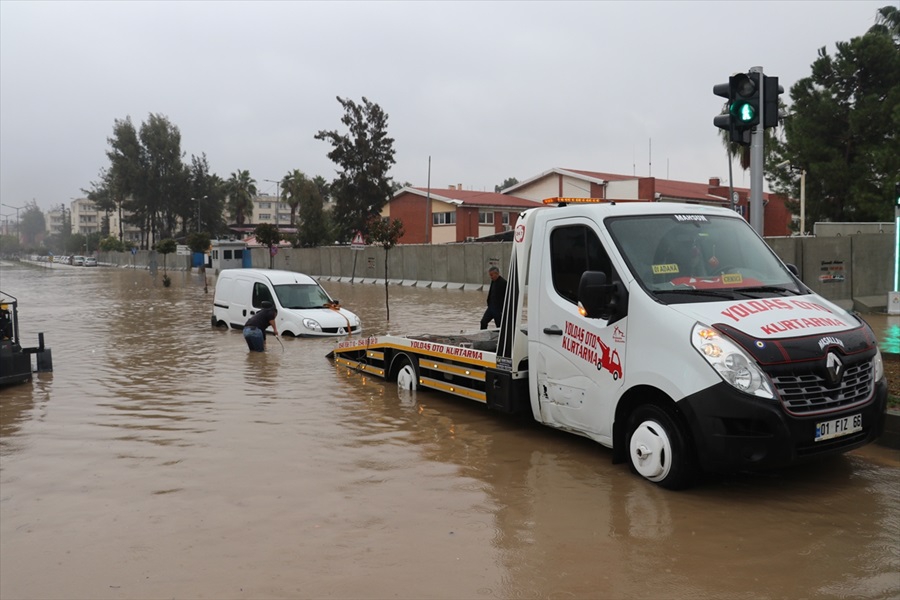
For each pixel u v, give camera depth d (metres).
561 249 6.70
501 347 7.52
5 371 10.79
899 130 28.72
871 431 5.56
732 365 5.16
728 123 8.91
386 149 56.88
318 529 5.05
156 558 4.59
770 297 5.90
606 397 6.12
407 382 10.16
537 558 4.53
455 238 52.34
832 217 31.91
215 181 98.25
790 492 5.66
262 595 4.06
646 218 6.45
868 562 4.43
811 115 30.94
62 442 7.57
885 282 22.09
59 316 22.97
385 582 4.21
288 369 12.27
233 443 7.43
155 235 94.69
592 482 5.99
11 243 172.12
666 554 4.56
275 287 17.58
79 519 5.30
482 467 6.49
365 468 6.51
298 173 87.81
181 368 12.50
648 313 5.70
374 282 40.97
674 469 5.59
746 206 50.22
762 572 4.30
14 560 4.60
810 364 5.25
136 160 91.25
